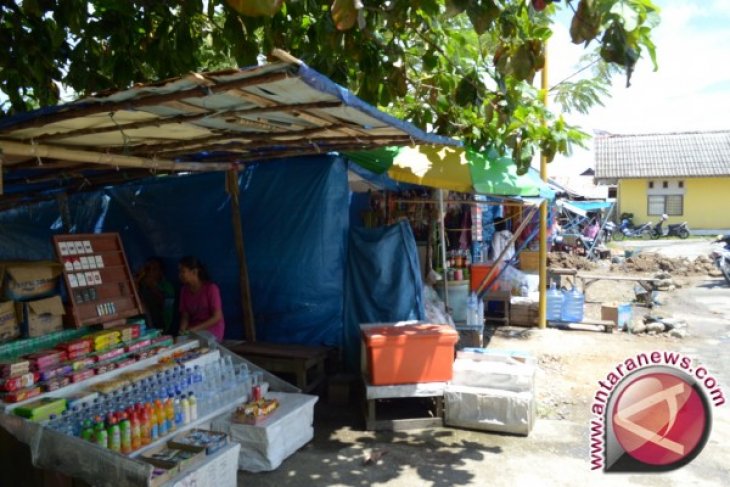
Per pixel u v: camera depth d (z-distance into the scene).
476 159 6.14
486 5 3.37
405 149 6.09
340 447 4.78
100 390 3.83
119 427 3.47
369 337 5.04
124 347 4.38
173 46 5.21
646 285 11.45
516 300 9.53
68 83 5.66
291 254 6.43
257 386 4.72
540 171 8.92
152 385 4.05
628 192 30.36
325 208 6.30
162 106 3.29
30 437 3.25
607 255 19.56
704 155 29.80
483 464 4.49
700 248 22.62
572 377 6.76
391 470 4.38
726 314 10.59
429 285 7.29
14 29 5.20
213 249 6.87
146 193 7.18
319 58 4.93
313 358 5.84
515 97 5.17
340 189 6.42
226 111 3.43
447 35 5.58
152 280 6.76
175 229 7.06
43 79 5.40
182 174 6.90
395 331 5.23
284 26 4.98
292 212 6.41
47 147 3.85
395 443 4.86
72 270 4.46
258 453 4.30
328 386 5.81
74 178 5.73
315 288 6.38
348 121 3.94
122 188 7.33
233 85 2.85
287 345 6.27
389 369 5.08
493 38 4.76
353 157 6.22
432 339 5.12
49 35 5.30
